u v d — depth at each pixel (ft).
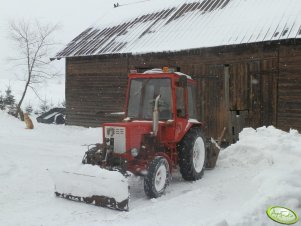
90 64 60.80
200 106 47.62
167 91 24.82
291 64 40.70
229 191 23.22
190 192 22.84
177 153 25.64
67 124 64.18
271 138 33.19
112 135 22.33
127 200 19.35
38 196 21.84
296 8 43.45
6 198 21.24
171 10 59.41
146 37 53.62
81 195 20.72
